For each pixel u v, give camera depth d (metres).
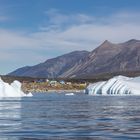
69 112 60.91
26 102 97.25
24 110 65.75
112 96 144.12
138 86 164.38
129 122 43.56
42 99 121.62
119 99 113.00
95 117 50.81
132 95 153.88
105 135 32.34
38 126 39.50
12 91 135.75
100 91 170.38
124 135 32.28
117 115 53.66
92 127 38.44
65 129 36.69
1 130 35.94
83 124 41.53
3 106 76.88
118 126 39.31
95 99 116.75
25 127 38.53
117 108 70.06
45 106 79.56
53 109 69.12
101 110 65.00
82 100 110.81
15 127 38.53
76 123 42.72
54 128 37.56
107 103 89.62
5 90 131.38
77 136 31.72
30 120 46.50
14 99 115.31
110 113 57.72
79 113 58.56
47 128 37.53
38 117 51.12
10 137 31.14
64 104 88.06
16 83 144.12
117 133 33.62
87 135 32.31
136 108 69.56
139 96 141.00
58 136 31.67
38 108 72.00
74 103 92.81
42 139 29.89
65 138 30.50
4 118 49.41
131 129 36.56
